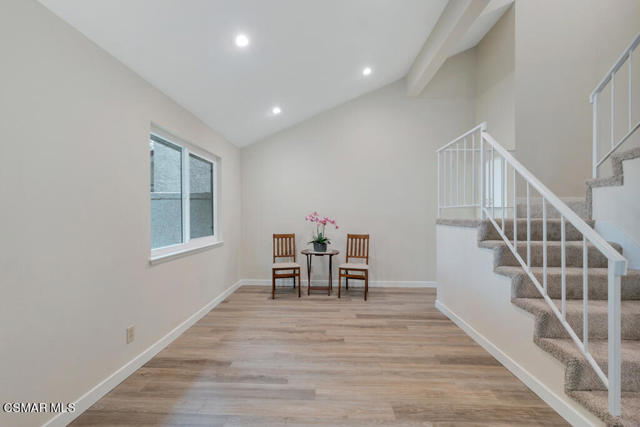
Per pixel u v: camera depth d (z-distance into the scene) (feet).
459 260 9.61
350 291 14.16
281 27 7.55
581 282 6.52
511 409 5.54
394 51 11.58
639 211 6.86
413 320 10.26
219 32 6.86
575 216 4.98
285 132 15.16
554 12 12.44
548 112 12.44
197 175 11.28
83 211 5.54
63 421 5.04
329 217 15.10
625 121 11.45
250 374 6.75
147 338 7.45
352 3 7.77
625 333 5.66
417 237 14.92
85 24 5.35
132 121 6.97
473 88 14.92
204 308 10.79
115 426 5.09
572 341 5.63
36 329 4.63
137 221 7.10
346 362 7.31
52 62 4.92
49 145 4.87
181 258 9.18
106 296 6.09
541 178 12.43
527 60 12.47
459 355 7.68
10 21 4.27
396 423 5.18
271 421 5.22
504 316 7.14
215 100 9.77
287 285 15.17
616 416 4.26
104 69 6.07
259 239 15.25
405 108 14.94
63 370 5.09
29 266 4.54
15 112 4.34
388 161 14.98
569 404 5.19
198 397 5.89
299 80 10.83
